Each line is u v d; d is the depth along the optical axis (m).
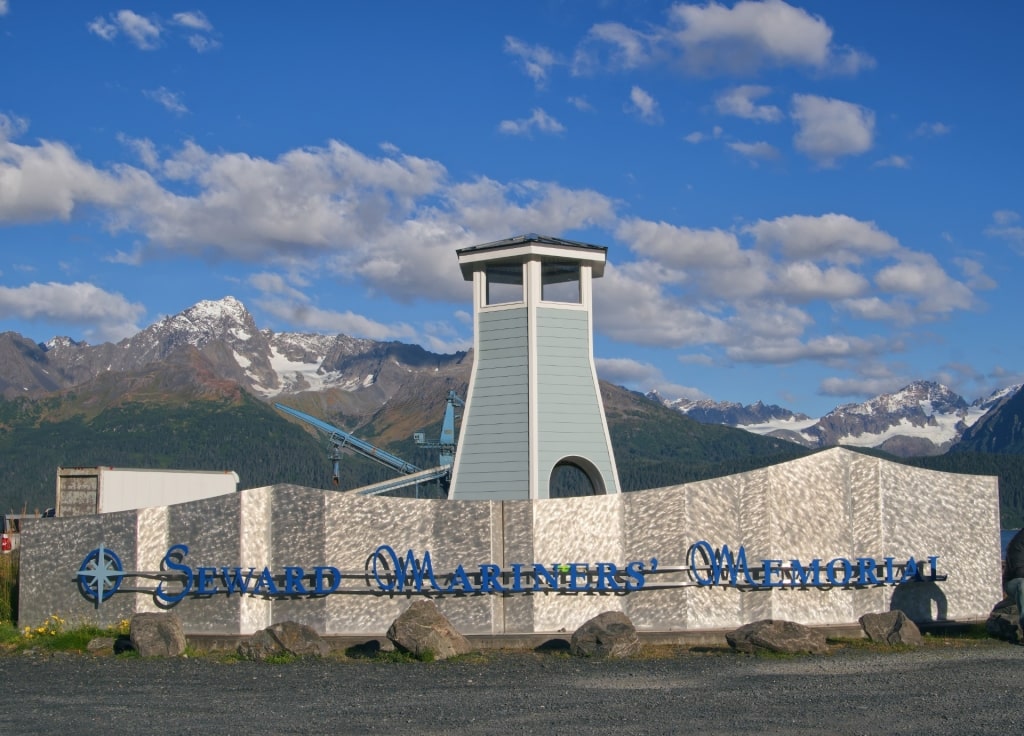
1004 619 28.72
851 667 23.62
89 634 29.80
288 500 30.53
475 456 37.22
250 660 26.28
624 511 30.62
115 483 52.41
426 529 30.42
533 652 27.44
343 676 23.36
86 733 17.44
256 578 30.06
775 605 30.73
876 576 31.66
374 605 29.94
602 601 30.20
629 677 22.61
